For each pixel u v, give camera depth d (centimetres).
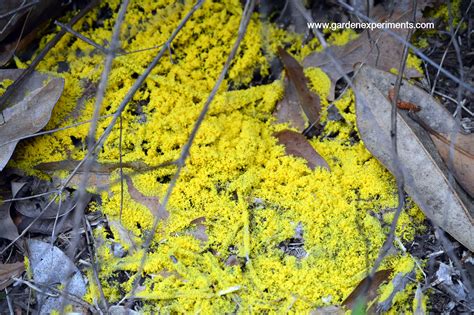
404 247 56
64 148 58
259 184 58
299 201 57
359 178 58
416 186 55
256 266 56
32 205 58
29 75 59
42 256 56
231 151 58
